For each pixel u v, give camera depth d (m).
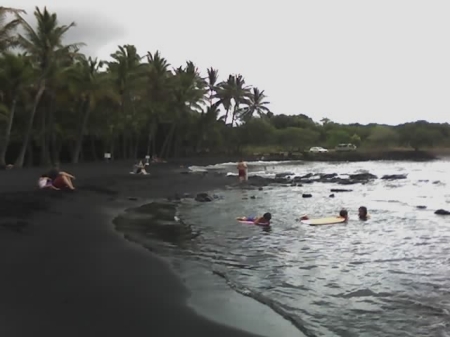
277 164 67.44
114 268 9.84
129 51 53.88
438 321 7.23
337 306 7.95
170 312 7.39
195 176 38.91
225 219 17.89
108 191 25.89
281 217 18.58
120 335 6.34
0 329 6.17
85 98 45.22
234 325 7.02
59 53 38.50
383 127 109.12
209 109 74.50
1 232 12.21
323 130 111.38
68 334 6.21
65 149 55.09
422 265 10.86
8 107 38.56
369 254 12.05
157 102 60.69
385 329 6.91
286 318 7.36
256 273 10.09
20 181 25.52
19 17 32.03
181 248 12.57
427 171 52.62
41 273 8.95
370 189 31.03
